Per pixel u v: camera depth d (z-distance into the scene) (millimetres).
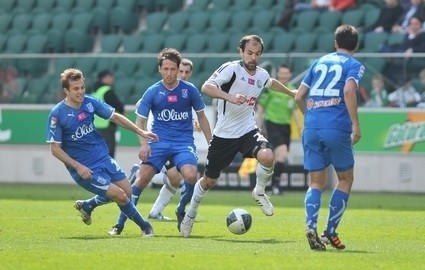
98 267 29984
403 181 74500
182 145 42750
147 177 42719
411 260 32281
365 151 75188
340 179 35625
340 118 35094
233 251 34594
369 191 75188
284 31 85125
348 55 35438
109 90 68062
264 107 71438
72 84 39281
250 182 75375
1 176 84562
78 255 32969
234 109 39719
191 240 38844
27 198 65688
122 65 82438
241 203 63000
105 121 69625
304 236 41219
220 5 89438
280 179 72438
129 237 39969
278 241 38844
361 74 34969
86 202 42156
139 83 81688
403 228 45750
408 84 74250
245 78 39625
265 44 84438
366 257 32906
